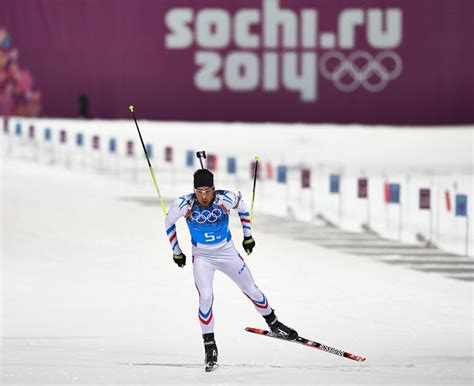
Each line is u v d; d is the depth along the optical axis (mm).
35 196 74125
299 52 114188
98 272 48531
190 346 32219
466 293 44969
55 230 61031
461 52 114812
